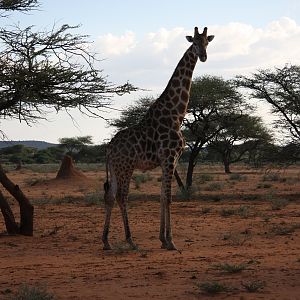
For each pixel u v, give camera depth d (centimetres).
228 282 1148
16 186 1944
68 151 14300
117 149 1666
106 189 1664
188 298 1027
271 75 3797
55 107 1878
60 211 2845
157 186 5319
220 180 6178
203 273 1247
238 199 3516
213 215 2562
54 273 1282
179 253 1549
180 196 3559
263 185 5066
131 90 1911
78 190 4750
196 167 11138
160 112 1698
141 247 1673
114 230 2089
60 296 1055
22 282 1188
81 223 2331
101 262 1423
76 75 1828
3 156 15262
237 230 2025
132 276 1230
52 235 1967
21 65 1786
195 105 4022
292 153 3834
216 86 4062
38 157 15188
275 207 2816
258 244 1695
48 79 1800
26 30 1823
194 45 1733
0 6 1886
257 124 5638
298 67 3784
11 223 1956
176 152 1678
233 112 4200
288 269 1270
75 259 1477
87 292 1085
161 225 1648
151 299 1024
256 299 1005
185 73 1739
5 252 1602
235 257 1454
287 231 1930
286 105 3769
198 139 4181
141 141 1672
